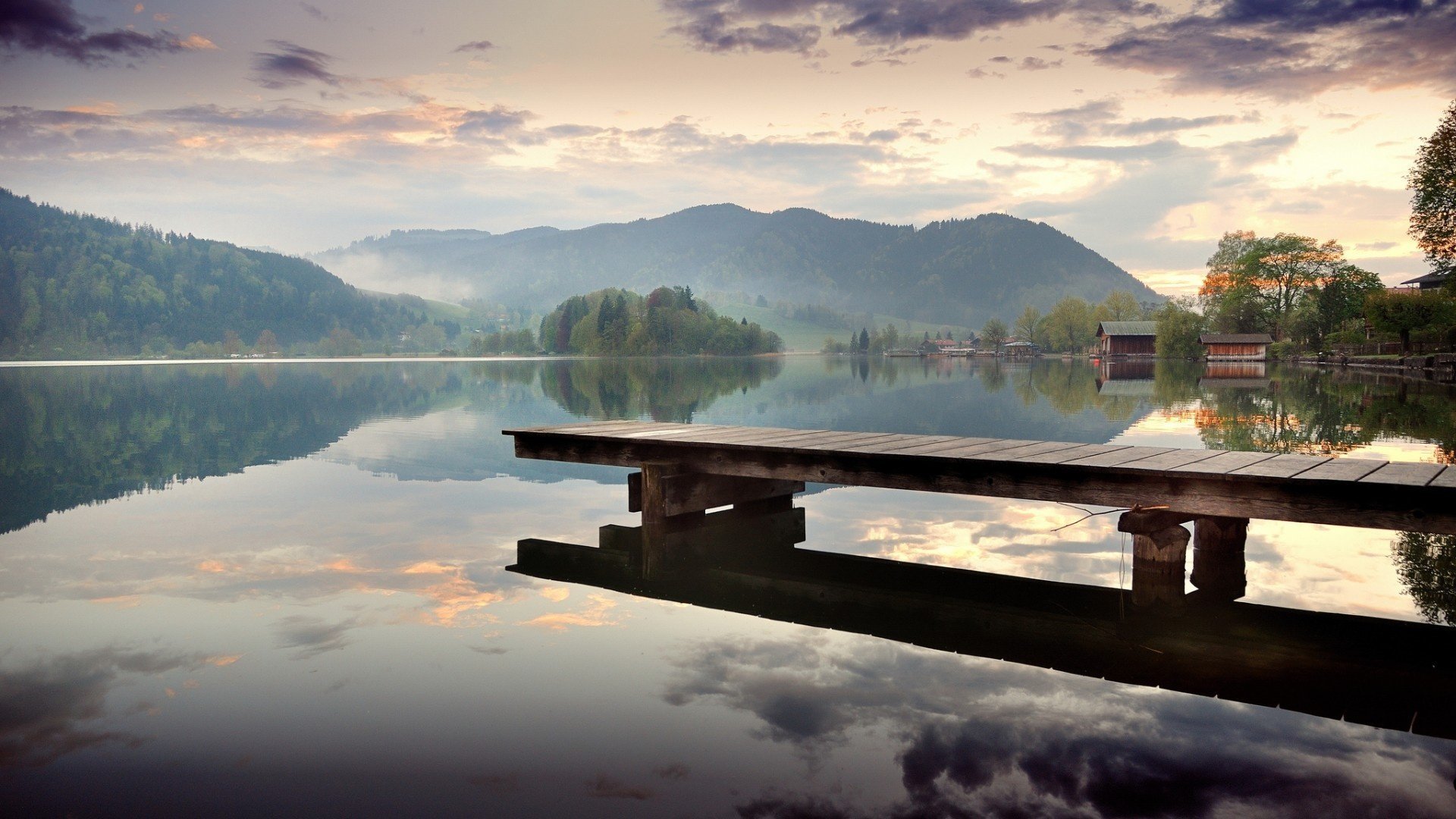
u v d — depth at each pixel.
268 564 9.55
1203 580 9.02
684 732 5.25
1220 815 4.32
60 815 4.41
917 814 4.32
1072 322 164.25
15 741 5.24
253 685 6.05
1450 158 45.44
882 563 9.85
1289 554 10.05
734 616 7.72
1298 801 4.46
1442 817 4.30
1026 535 11.27
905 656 6.65
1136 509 8.54
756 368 88.00
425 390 45.34
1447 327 50.38
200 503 13.38
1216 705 5.70
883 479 9.80
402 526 11.71
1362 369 59.50
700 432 12.05
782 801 4.45
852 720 5.43
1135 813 4.34
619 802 4.46
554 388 47.31
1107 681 6.14
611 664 6.43
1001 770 4.77
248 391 45.53
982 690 5.94
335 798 4.55
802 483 12.90
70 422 27.52
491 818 4.34
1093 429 23.02
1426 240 47.41
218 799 4.57
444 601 8.09
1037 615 7.84
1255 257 101.25
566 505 13.21
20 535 11.04
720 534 11.29
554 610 7.86
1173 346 112.44
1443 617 7.75
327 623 7.42
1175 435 21.16
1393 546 10.38
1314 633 7.29
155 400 38.16
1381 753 5.01
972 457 9.38
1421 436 20.23
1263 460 9.05
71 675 6.26
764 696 5.81
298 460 18.27
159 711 5.64
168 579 8.89
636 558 10.00
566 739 5.18
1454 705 5.72
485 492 14.32
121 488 14.73
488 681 6.08
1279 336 99.75
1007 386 46.66
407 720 5.45
